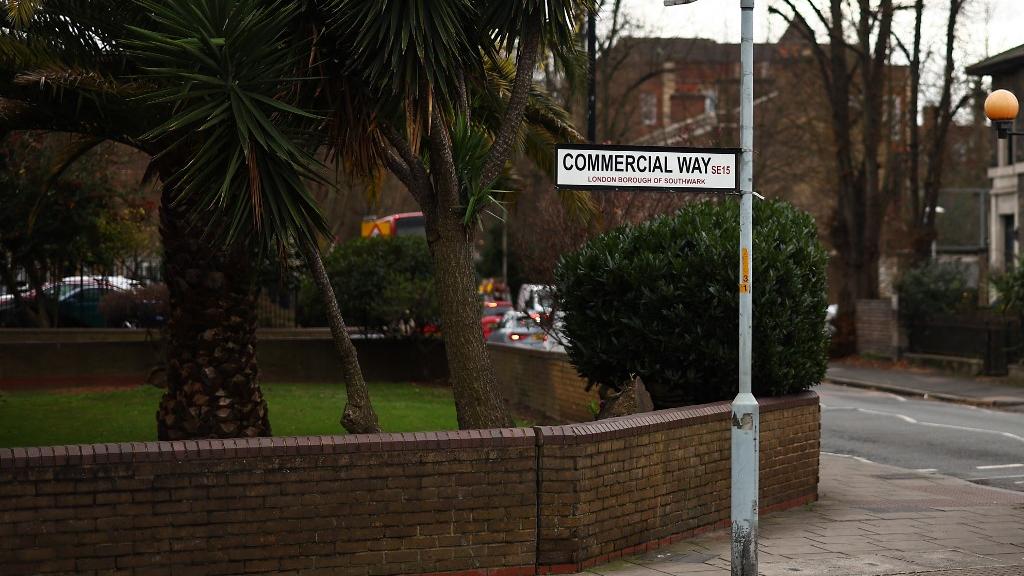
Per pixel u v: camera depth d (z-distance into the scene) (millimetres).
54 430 13352
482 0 10039
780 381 10844
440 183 10336
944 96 36188
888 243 48219
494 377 10508
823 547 9156
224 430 11328
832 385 31062
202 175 8602
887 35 35938
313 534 7383
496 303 41719
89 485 6934
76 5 10469
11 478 6793
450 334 10445
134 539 7016
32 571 6820
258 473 7273
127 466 7004
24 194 20438
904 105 42031
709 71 60438
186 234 11195
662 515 8938
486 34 10086
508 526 7820
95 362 18859
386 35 9141
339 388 19484
